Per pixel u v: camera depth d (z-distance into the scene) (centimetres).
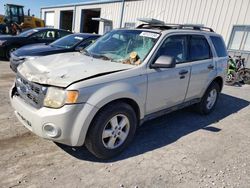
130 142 341
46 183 260
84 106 271
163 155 342
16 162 290
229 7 1161
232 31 1165
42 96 275
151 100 354
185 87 417
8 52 961
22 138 346
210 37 493
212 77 486
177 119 489
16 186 250
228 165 334
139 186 272
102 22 2042
